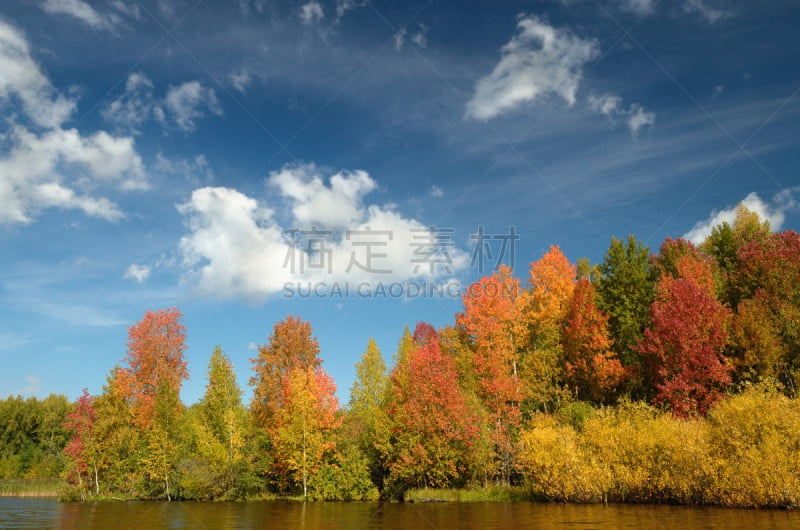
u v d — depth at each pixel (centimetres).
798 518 1994
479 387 4134
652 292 4331
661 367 3531
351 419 4578
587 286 4494
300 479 4106
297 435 4134
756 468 2320
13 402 9431
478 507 2948
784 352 3350
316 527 2212
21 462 8625
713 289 3972
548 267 4700
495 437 3753
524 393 3941
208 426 4541
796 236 4250
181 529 2189
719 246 5062
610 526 1922
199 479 4259
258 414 4675
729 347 3569
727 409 2561
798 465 2264
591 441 3062
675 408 3256
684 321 3512
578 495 2955
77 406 5031
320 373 4325
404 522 2328
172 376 5544
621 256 4534
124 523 2489
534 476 3212
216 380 4597
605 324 4053
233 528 2209
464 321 4262
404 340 5606
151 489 4584
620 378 3803
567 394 3962
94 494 4728
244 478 4200
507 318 4141
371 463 4231
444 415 3759
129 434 4909
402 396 4156
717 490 2466
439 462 3700
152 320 5697
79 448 4856
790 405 2480
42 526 2375
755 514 2139
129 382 5359
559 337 4334
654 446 2769
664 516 2159
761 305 3656
